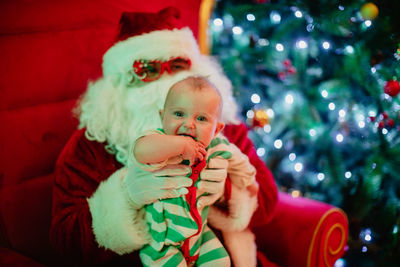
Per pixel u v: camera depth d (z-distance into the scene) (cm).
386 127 169
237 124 138
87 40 138
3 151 118
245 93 188
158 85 118
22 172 123
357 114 176
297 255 134
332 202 193
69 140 123
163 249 94
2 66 118
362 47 164
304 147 195
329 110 182
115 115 120
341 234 141
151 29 127
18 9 121
